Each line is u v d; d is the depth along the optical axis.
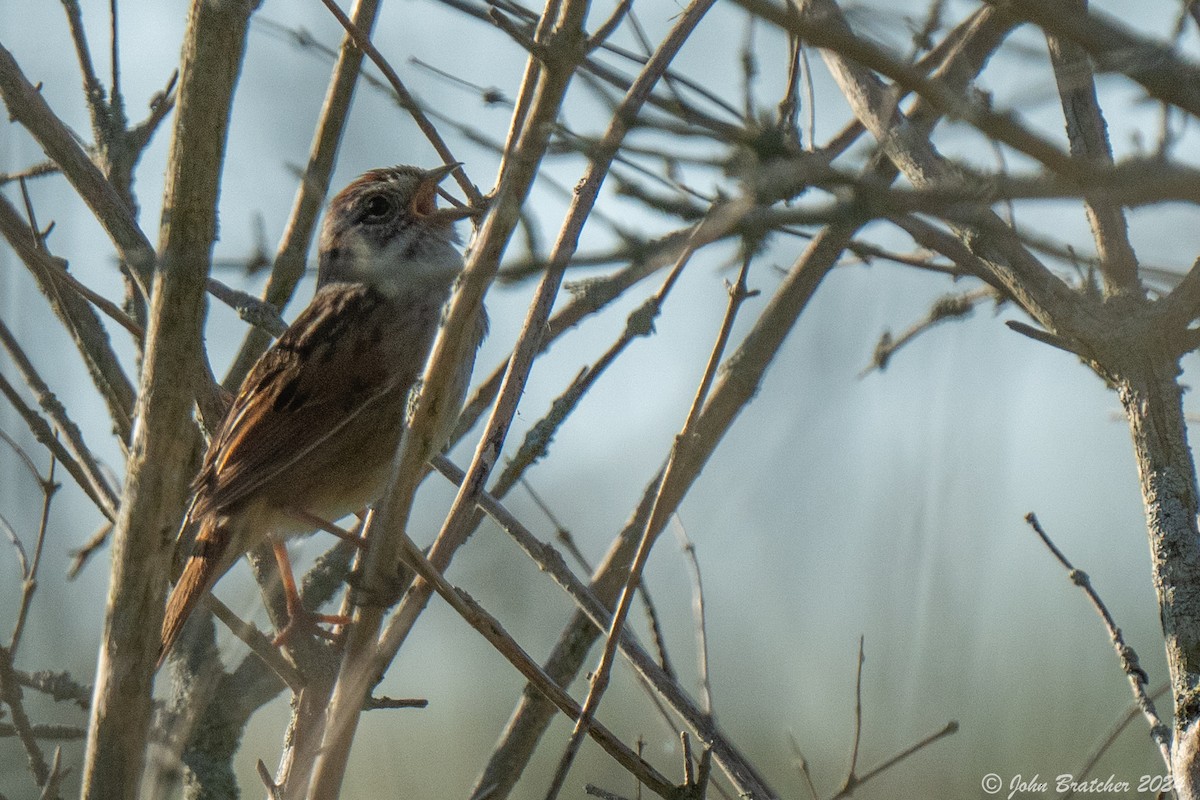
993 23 7.27
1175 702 6.39
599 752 13.84
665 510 7.36
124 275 9.62
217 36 6.19
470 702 14.26
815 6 6.04
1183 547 6.40
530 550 8.77
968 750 11.59
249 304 10.07
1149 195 4.10
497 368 9.91
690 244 4.70
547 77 5.91
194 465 7.20
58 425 8.89
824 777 12.59
